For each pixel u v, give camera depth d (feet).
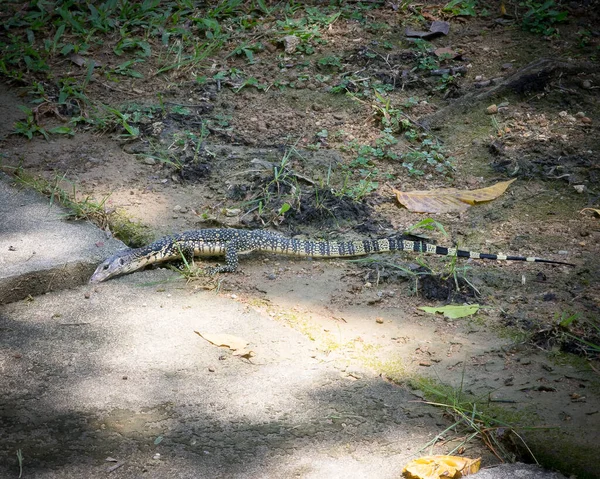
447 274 22.74
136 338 19.80
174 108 31.35
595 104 31.65
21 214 25.21
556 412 17.33
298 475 15.56
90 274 22.74
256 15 37.55
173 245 23.50
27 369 18.57
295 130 30.76
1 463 15.74
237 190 27.02
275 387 18.11
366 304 21.65
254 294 22.09
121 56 34.88
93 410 17.28
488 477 15.58
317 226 25.58
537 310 21.12
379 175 28.37
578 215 25.75
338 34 36.32
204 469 15.66
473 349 19.66
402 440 16.63
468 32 36.47
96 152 29.37
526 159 28.58
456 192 26.94
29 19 36.63
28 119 30.30
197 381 18.25
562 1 38.40
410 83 33.19
